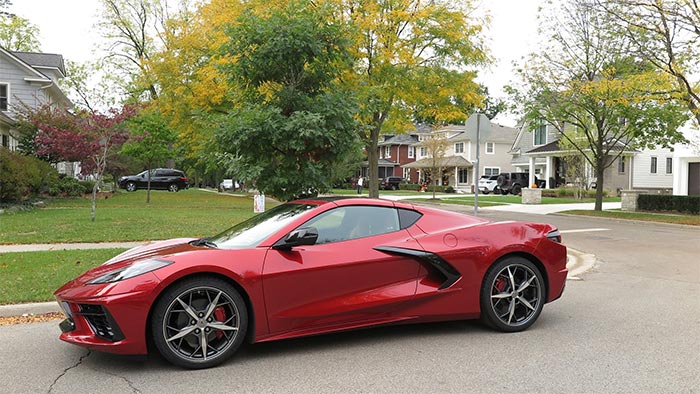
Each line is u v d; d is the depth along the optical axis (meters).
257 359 4.43
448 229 5.18
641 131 20.67
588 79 21.05
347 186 60.09
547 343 4.88
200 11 23.48
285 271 4.40
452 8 17.84
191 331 4.15
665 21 17.38
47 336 5.18
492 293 5.16
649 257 10.90
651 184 43.19
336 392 3.71
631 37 18.25
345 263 4.62
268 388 3.79
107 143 16.36
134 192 36.12
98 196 27.19
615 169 41.53
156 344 4.06
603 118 21.81
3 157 17.80
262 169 8.03
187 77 23.00
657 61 18.86
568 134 33.72
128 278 4.06
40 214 16.42
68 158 22.08
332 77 8.72
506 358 4.44
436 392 3.70
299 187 8.22
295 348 4.73
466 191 51.34
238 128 7.70
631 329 5.38
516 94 22.41
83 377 4.02
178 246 4.91
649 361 4.36
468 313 5.09
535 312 5.34
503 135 56.38
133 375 4.05
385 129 20.95
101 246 10.28
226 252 4.36
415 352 4.61
